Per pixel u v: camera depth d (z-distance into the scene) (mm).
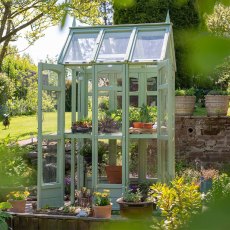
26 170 8781
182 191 5059
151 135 7270
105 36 7625
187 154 9992
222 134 9891
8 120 15906
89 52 7500
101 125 7305
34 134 13547
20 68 24000
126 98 7230
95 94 7328
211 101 9945
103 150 7516
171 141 6934
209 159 9938
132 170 8039
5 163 8453
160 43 7340
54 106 7430
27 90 22703
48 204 7234
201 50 509
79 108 8211
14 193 6816
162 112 7293
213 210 496
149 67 8039
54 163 7383
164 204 4961
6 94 20500
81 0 3197
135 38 7457
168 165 6965
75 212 6359
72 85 7965
